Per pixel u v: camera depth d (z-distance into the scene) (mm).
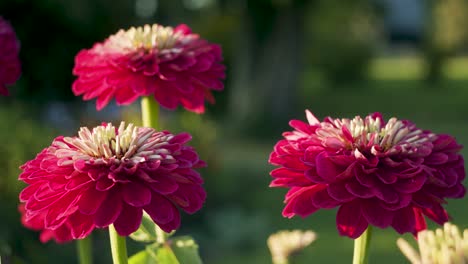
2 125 5801
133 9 11812
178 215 1618
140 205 1543
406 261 7422
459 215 9344
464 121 19969
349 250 7836
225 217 8078
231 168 10727
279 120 15953
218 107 17359
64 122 9219
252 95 16078
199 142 8586
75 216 1575
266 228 8227
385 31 40344
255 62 16062
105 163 1599
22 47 10641
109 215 1557
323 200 1638
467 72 31391
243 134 15844
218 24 17156
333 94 24359
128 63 2324
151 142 1667
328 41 24875
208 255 7711
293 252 2111
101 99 2354
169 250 2080
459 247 1322
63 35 10844
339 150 1690
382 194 1601
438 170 1676
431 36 27391
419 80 28344
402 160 1699
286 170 1695
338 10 17750
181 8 13633
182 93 2361
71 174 1581
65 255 5270
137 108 8195
